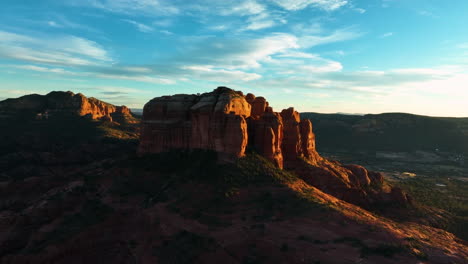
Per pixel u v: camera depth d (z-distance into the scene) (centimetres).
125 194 6128
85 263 4178
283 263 3506
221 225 4556
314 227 4347
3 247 4644
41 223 5266
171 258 3934
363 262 3403
